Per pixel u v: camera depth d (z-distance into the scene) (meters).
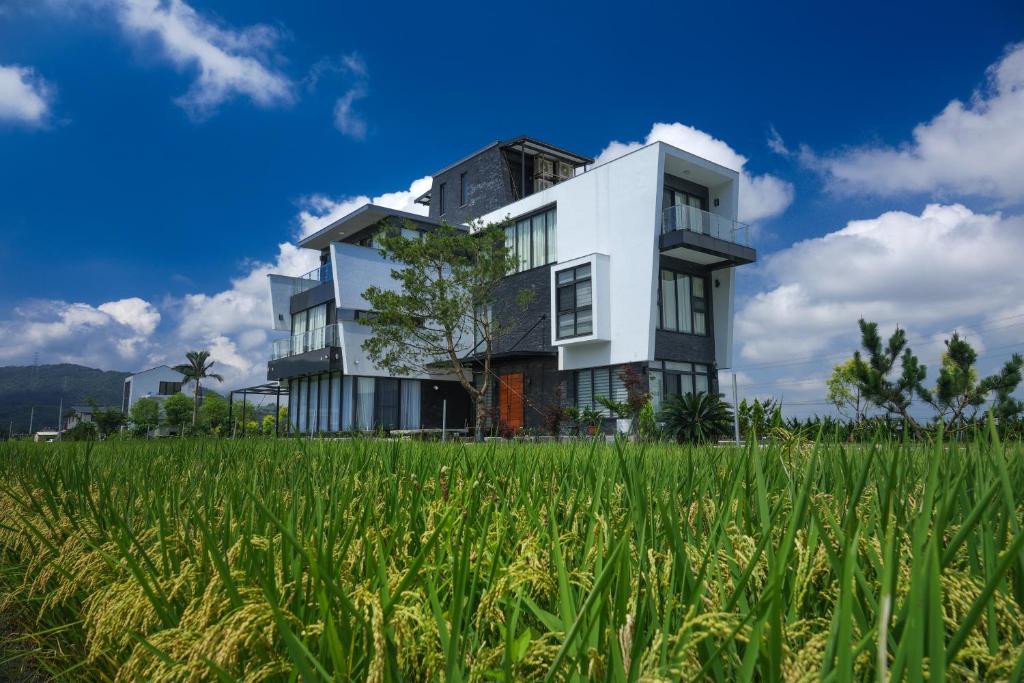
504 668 0.91
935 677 0.58
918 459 2.11
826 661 0.69
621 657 0.83
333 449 3.97
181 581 1.25
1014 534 1.04
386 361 19.52
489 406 23.72
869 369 11.99
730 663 0.89
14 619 2.12
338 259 22.84
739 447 2.53
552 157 26.48
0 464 4.70
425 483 2.32
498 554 1.16
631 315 19.14
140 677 1.13
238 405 47.62
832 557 0.95
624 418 16.84
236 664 1.02
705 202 21.55
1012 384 10.70
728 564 1.14
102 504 2.15
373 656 0.95
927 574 0.61
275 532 1.57
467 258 20.98
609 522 1.41
